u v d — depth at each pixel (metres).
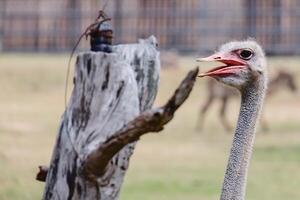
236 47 6.77
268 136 24.39
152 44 6.38
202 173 18.41
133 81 5.98
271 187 16.62
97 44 6.25
